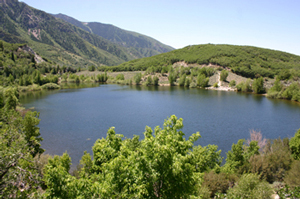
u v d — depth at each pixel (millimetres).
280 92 119875
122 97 119562
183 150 15773
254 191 17641
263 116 77812
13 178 9969
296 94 110875
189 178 13156
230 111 85500
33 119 34000
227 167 28516
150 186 12172
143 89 161375
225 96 125688
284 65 199625
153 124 65250
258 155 29500
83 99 110812
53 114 76125
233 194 18094
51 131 57281
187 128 62344
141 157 12234
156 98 116438
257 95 131625
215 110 86750
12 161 10258
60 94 129375
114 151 15477
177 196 13102
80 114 77188
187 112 82812
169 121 16719
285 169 26609
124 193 11961
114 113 79375
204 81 170875
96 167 23953
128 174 12188
